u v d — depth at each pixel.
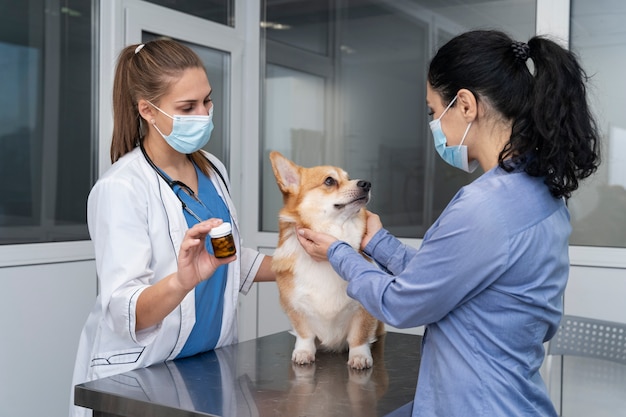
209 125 1.60
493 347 1.13
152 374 1.50
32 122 2.52
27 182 2.50
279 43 3.41
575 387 2.61
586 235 2.67
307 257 1.55
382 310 1.21
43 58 2.55
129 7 2.78
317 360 1.63
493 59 1.16
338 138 3.26
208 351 1.72
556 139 1.10
